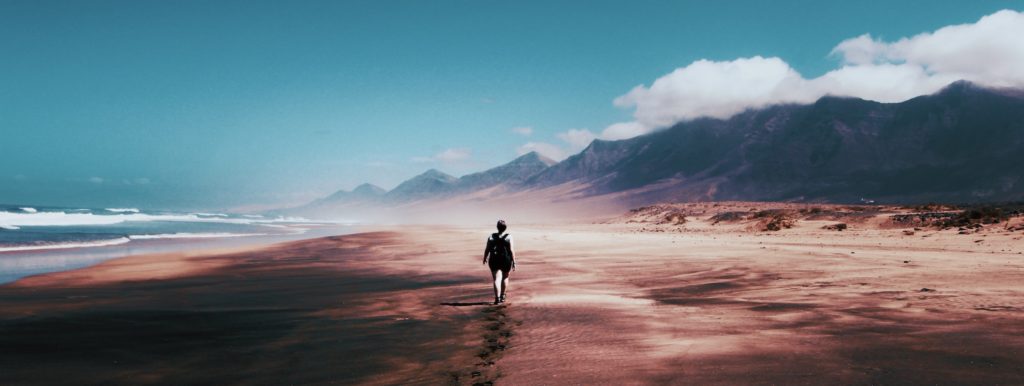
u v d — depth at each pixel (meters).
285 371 6.00
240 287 13.75
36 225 57.56
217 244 33.59
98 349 7.08
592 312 9.22
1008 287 9.98
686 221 57.84
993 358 5.57
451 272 16.84
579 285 13.04
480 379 5.53
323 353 6.75
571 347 6.72
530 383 5.32
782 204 85.12
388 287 13.51
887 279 11.62
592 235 38.47
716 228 47.31
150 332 8.10
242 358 6.57
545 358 6.23
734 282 12.62
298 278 15.78
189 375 5.90
